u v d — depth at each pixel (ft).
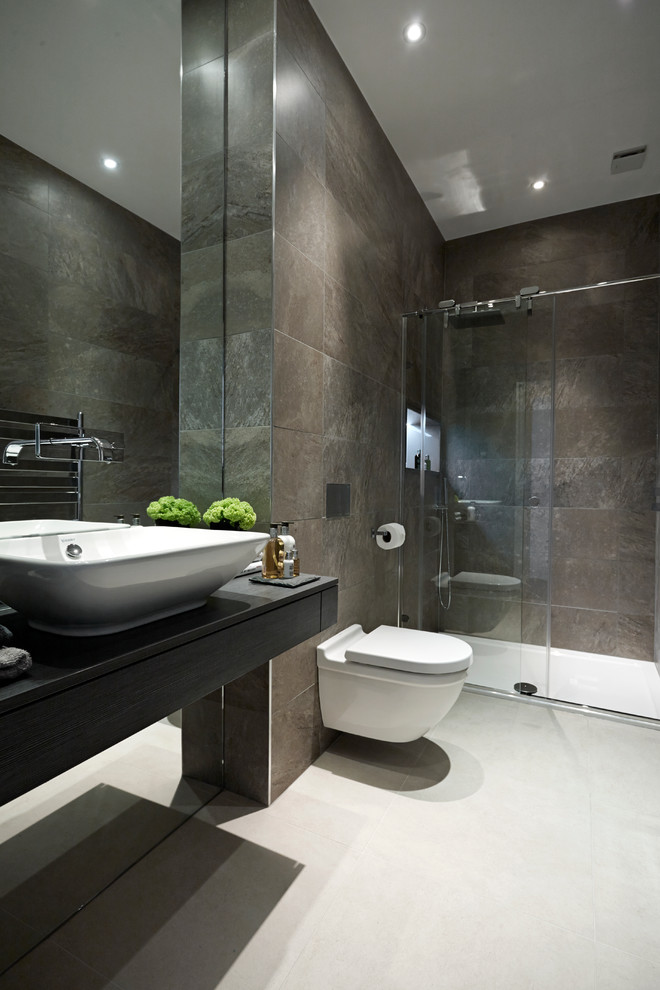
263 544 4.28
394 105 7.93
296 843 5.06
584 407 10.34
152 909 4.26
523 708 8.31
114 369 5.07
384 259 8.58
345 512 7.40
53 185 4.42
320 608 5.19
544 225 10.89
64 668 2.69
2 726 2.29
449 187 9.93
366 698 6.37
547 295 8.63
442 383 9.43
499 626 9.04
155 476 5.52
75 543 4.16
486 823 5.38
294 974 3.69
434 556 9.48
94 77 4.80
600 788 6.05
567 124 8.24
